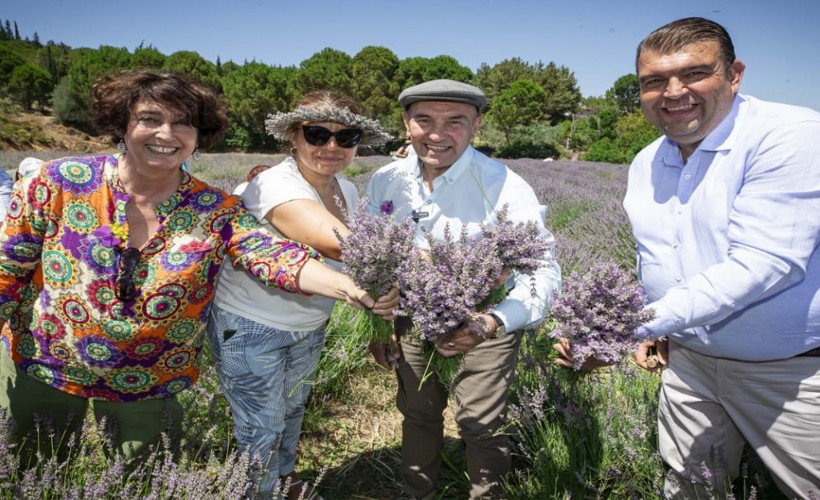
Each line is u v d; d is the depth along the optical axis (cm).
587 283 160
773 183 155
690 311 160
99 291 170
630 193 209
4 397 199
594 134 5066
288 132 204
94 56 5384
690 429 207
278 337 203
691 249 183
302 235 184
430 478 244
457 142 201
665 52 166
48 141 3628
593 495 233
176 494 185
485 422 210
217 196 183
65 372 183
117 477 186
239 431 214
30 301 181
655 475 227
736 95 177
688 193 182
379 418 326
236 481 187
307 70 5044
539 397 242
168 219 174
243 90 4731
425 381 225
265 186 192
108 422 200
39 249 171
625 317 156
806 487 186
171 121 160
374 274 158
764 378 180
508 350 207
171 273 173
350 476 278
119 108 158
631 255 531
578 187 1143
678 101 168
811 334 169
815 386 173
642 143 3494
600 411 259
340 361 328
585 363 190
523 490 229
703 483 205
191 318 185
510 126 5084
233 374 205
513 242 162
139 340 178
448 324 156
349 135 191
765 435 189
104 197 167
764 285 155
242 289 200
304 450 294
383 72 6619
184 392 276
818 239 160
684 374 205
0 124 3562
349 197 221
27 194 165
